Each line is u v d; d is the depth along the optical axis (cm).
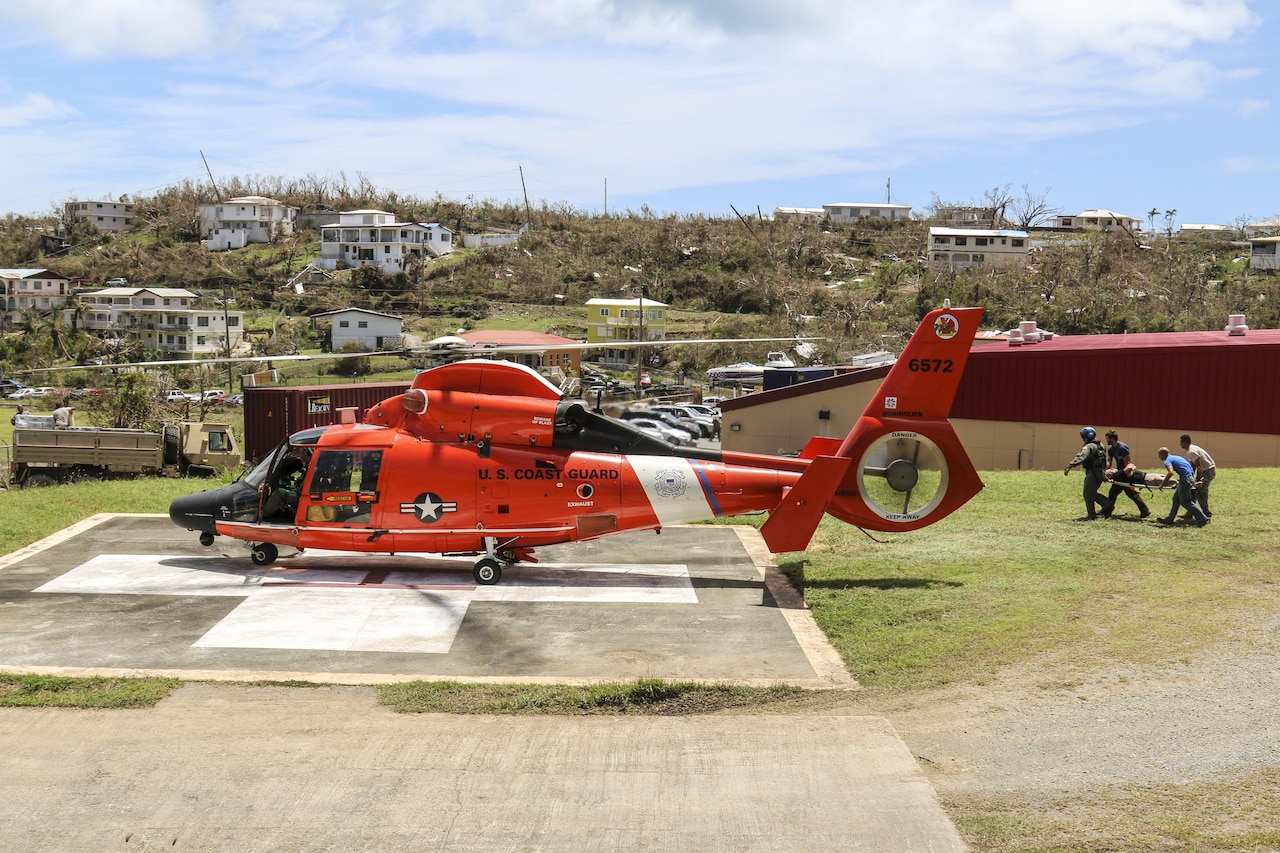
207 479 2323
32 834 695
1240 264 11069
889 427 1350
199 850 676
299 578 1391
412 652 1089
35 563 1457
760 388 6825
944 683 957
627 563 1491
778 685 970
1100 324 8556
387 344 8838
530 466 1366
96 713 905
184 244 13562
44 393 6956
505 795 748
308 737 854
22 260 14075
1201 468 1552
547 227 13850
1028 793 735
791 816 714
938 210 14825
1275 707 853
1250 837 659
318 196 15875
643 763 802
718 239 12381
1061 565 1322
